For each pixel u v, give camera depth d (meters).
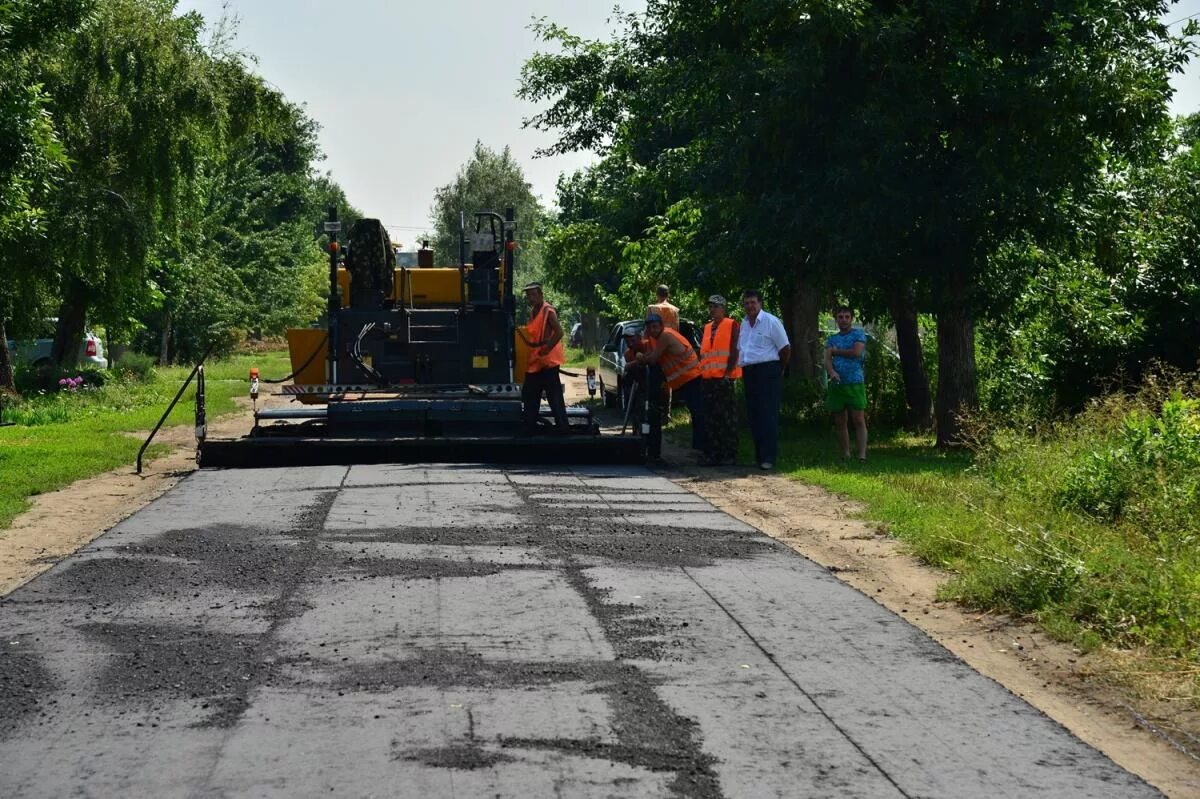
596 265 30.14
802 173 18.39
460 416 16.53
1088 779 4.94
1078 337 20.41
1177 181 19.98
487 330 17.69
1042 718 5.68
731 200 18.91
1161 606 7.40
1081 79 16.70
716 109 19.48
